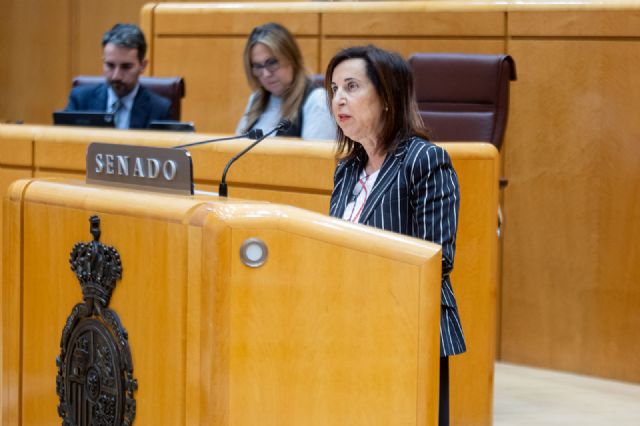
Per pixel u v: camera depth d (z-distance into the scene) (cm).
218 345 512
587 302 1191
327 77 632
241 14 1416
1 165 990
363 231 525
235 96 1432
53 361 622
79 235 599
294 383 523
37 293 632
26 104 2289
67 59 2258
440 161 595
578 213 1193
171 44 1473
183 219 532
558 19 1193
